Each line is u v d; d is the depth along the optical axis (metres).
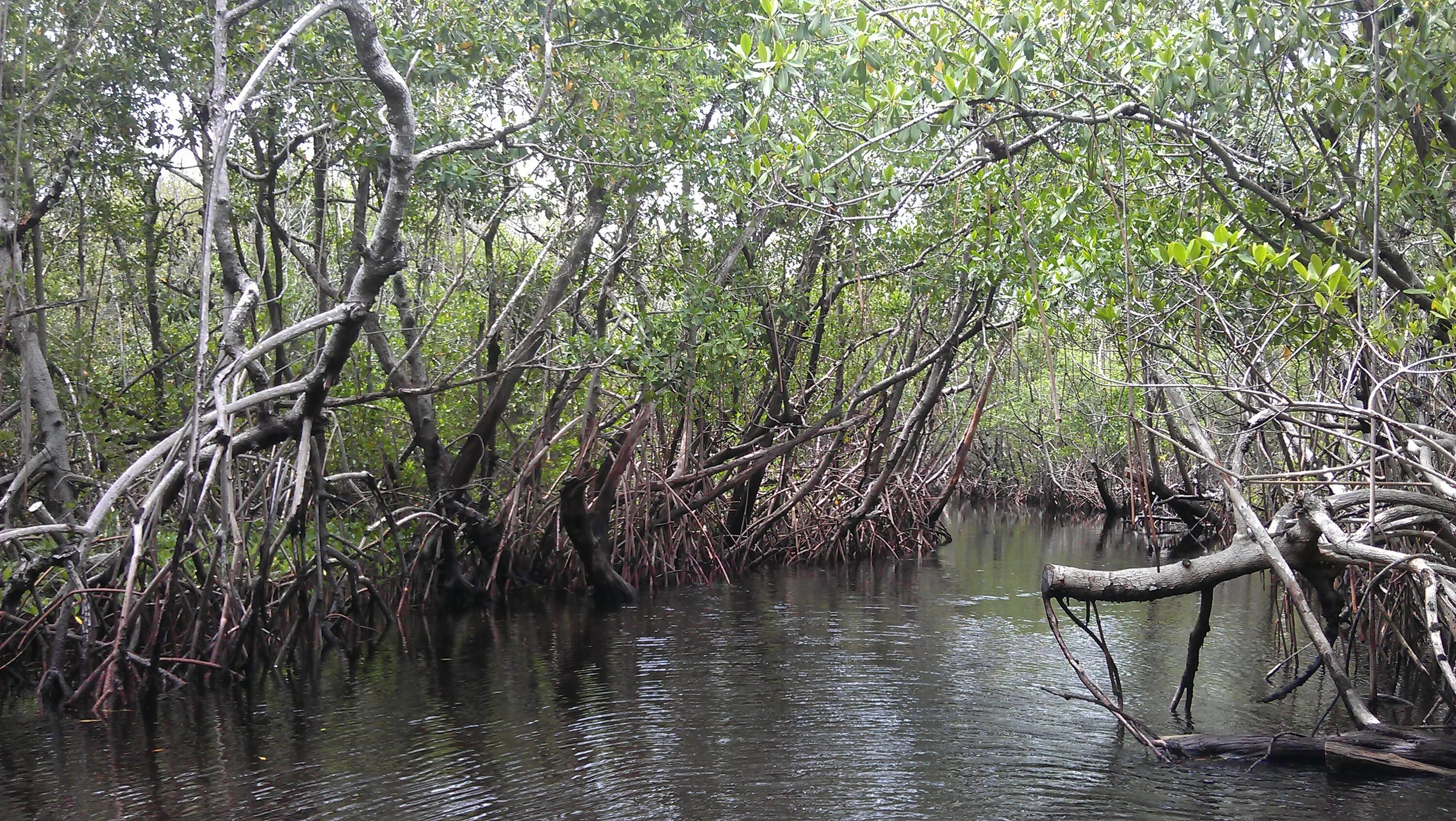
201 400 10.62
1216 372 8.35
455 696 9.52
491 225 14.05
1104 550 23.28
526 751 7.83
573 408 17.69
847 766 7.36
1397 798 6.37
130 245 15.17
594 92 12.30
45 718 8.64
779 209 13.78
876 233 15.20
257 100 11.69
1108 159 8.73
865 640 12.06
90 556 10.18
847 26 7.12
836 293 17.59
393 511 14.84
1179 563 7.04
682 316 14.13
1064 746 7.70
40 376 10.52
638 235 15.48
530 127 12.09
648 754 7.71
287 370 13.67
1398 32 6.91
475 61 11.95
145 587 9.63
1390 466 7.66
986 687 9.59
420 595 14.53
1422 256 9.26
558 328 15.67
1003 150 7.51
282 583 11.70
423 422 14.80
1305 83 7.63
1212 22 8.01
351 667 10.82
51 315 16.05
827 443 22.08
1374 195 6.09
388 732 8.32
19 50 9.83
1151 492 22.03
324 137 12.91
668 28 12.76
